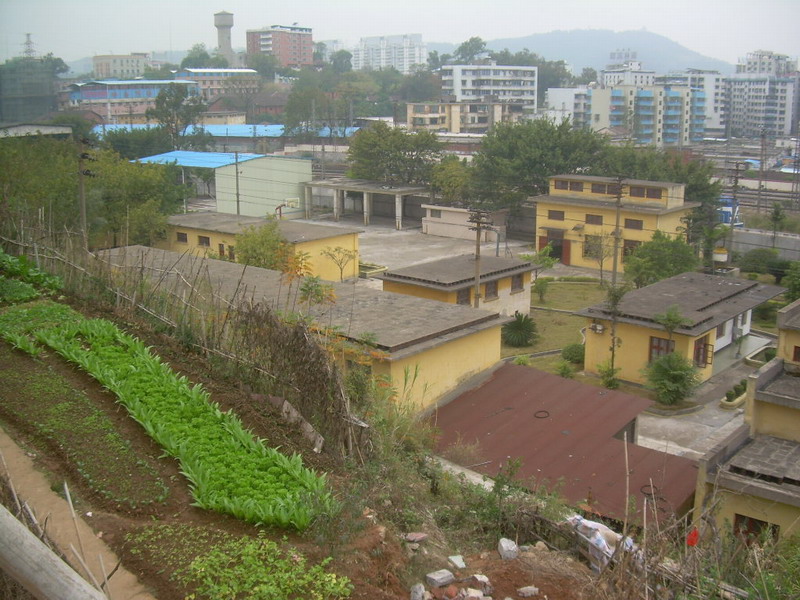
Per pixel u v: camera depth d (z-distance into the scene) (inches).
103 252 727.1
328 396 398.0
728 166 3235.7
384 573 291.4
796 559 392.5
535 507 378.0
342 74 5812.0
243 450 370.6
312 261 1525.6
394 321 705.0
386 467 381.7
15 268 618.5
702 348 1112.2
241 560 286.4
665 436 934.4
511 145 2172.7
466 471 510.0
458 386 715.4
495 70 4753.9
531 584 302.0
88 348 483.8
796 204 2475.4
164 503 330.3
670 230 1771.7
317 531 309.4
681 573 287.4
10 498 255.1
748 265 1726.1
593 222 1833.2
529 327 1291.8
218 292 566.3
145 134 2859.3
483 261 1371.8
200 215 1740.9
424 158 2417.6
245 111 4466.0
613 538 359.3
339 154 3270.2
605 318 1109.1
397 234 2210.9
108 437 376.5
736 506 553.3
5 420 392.5
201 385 438.0
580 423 661.9
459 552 339.6
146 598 266.7
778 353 721.0
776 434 640.4
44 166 1279.5
